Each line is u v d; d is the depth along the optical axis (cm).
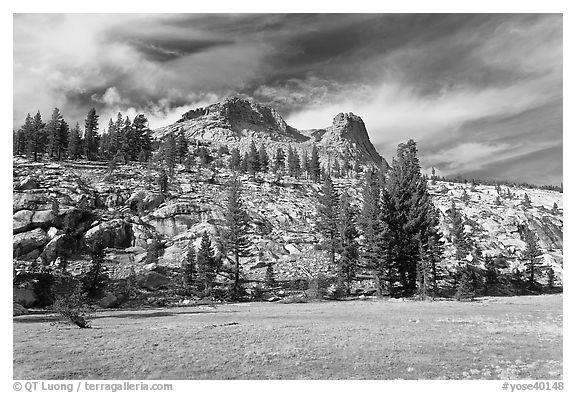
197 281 5959
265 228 9325
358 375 1847
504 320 3444
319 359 2094
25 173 8669
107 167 10738
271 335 2702
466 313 4009
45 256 6172
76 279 5656
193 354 2162
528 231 11388
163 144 14325
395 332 2838
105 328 3020
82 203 7769
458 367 1973
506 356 2169
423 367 1972
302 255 8131
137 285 5875
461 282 6394
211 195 10362
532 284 7869
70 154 11381
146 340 2497
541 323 3256
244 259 7562
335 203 9262
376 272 6431
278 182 13538
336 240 7381
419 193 7075
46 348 2255
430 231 6725
